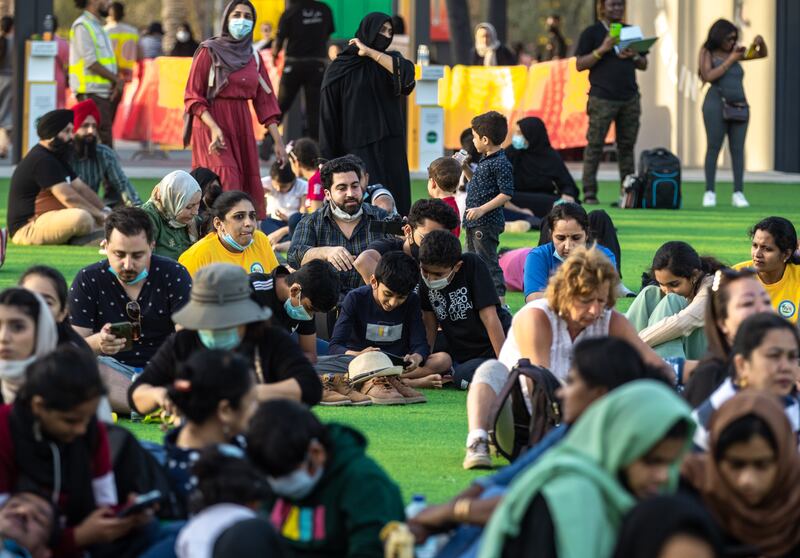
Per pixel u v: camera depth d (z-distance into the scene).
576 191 34.84
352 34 56.91
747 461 9.48
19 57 46.03
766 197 44.59
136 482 10.54
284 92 47.00
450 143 48.88
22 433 10.05
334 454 9.95
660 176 39.97
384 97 27.86
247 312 12.35
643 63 40.53
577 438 8.76
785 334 11.09
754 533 9.70
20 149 46.94
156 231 21.62
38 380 9.77
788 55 53.12
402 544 9.51
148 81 52.97
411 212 19.31
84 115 31.47
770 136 54.00
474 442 14.18
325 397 17.45
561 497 8.45
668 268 17.59
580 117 48.19
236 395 10.42
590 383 9.70
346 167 20.75
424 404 17.62
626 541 8.16
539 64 48.19
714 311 12.50
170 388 10.53
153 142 53.22
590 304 13.91
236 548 8.91
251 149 28.03
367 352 17.80
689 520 8.07
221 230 19.39
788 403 11.33
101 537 10.00
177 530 10.38
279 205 29.98
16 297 11.11
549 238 20.44
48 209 30.16
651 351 14.23
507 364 14.68
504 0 65.25
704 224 36.00
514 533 8.59
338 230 20.89
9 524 9.74
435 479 13.87
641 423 8.48
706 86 55.06
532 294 18.84
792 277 18.44
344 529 9.91
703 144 55.84
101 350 16.27
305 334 17.36
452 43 67.94
